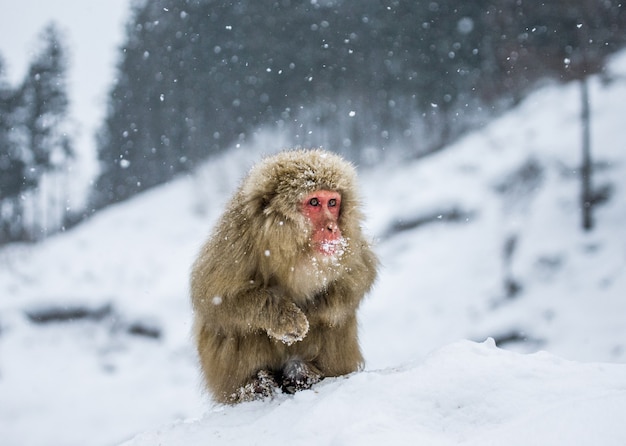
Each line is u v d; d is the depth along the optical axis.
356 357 5.24
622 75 26.92
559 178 23.36
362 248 5.18
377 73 41.44
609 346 16.50
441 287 21.09
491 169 25.88
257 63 43.41
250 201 4.86
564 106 27.28
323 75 42.44
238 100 44.25
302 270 4.86
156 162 47.12
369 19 41.53
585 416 2.90
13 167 46.78
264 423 3.88
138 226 38.41
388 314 20.59
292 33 42.84
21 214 46.91
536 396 3.36
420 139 39.28
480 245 22.42
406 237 24.66
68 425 18.47
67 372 22.72
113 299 27.25
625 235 19.92
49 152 47.62
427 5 39.75
